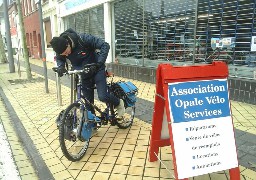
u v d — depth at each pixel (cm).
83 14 1258
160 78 260
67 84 872
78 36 335
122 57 977
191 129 242
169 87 240
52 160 331
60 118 319
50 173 300
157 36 792
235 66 584
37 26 2097
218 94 255
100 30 1103
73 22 1409
